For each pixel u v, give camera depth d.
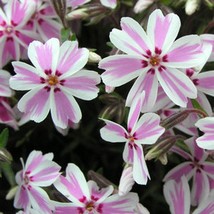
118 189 0.19
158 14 0.18
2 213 0.21
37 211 0.19
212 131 0.18
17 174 0.20
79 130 0.22
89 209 0.19
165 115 0.19
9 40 0.20
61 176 0.19
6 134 0.20
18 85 0.19
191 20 0.22
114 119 0.21
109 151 0.23
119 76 0.18
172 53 0.18
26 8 0.20
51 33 0.21
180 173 0.20
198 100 0.19
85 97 0.19
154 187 0.21
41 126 0.22
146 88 0.18
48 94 0.19
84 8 0.20
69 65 0.18
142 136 0.18
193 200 0.20
